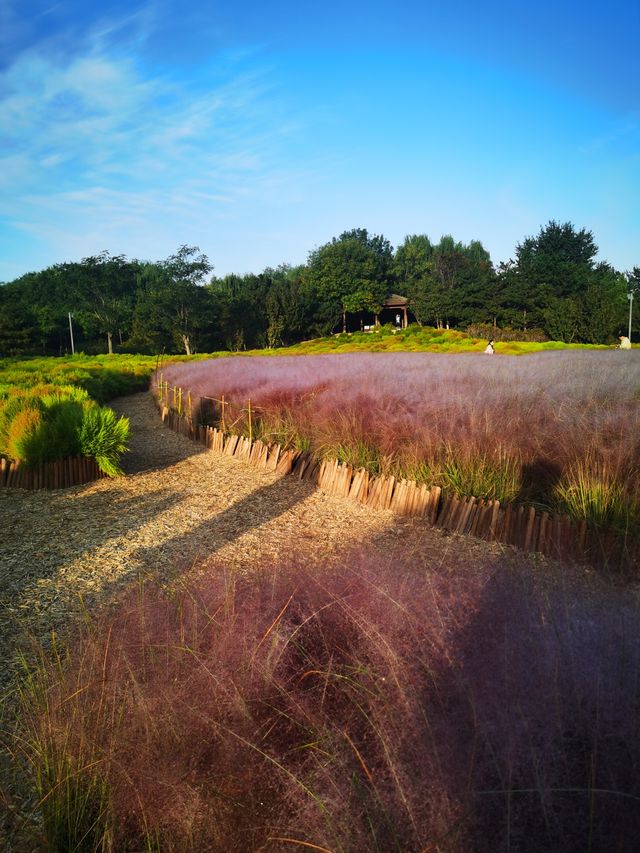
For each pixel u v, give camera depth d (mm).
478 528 4469
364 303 69312
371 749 1520
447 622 1817
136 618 2258
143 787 1600
